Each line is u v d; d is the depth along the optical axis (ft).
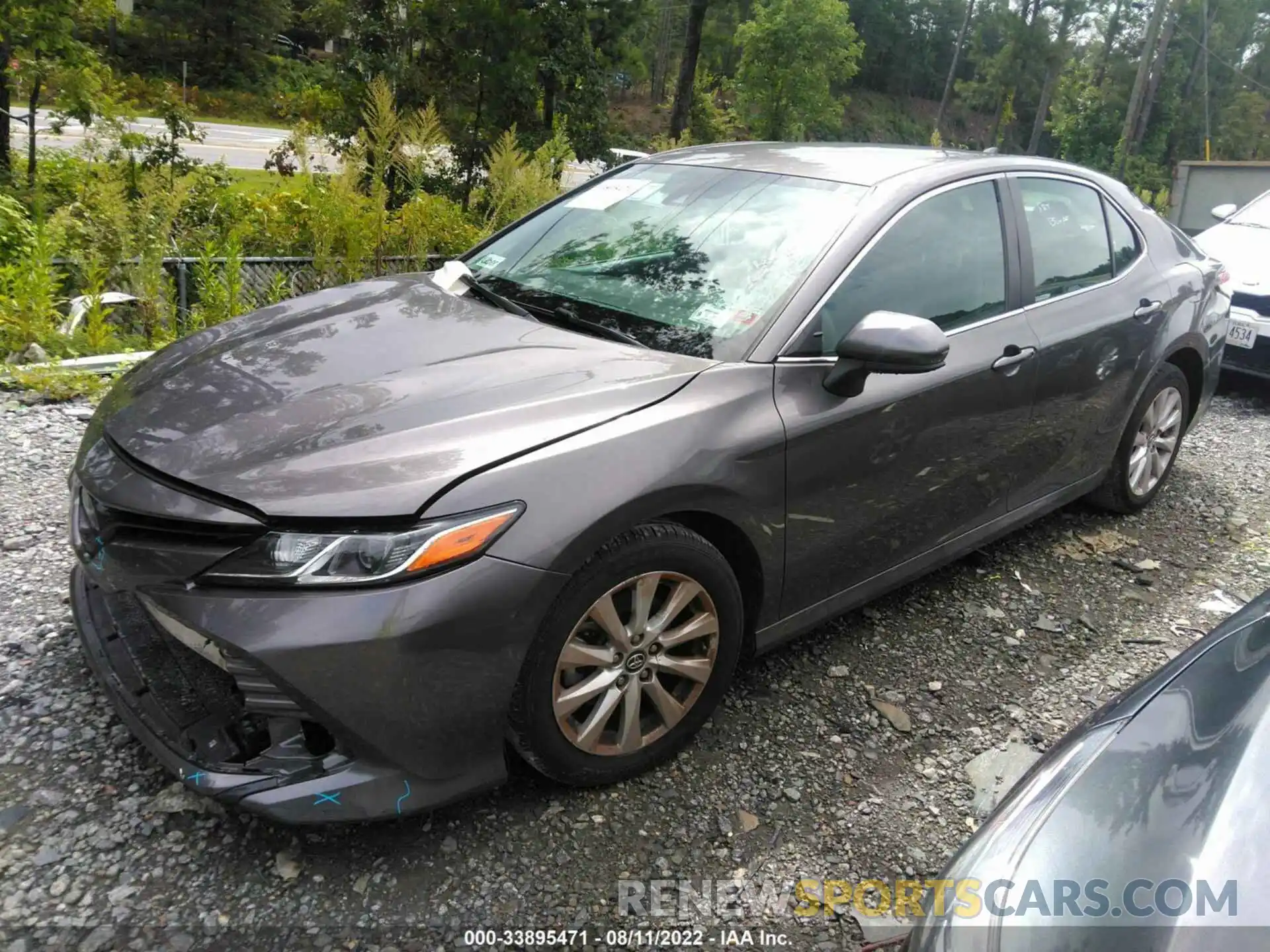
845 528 9.56
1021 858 5.14
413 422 7.52
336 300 10.57
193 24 159.84
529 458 7.30
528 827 7.89
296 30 196.03
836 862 7.88
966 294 10.75
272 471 7.03
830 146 12.15
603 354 8.80
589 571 7.53
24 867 7.06
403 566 6.71
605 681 7.95
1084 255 12.68
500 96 40.98
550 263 10.90
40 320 18.53
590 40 49.60
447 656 6.88
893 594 12.23
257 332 9.64
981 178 11.37
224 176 35.58
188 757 7.12
